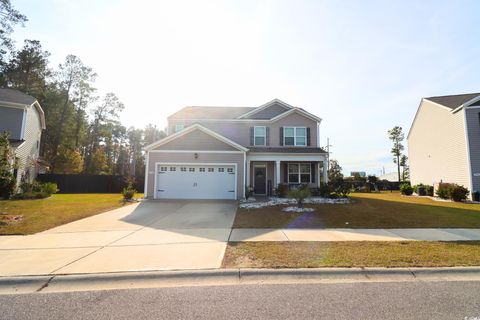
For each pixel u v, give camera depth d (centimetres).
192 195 1492
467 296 345
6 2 2409
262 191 1833
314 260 465
